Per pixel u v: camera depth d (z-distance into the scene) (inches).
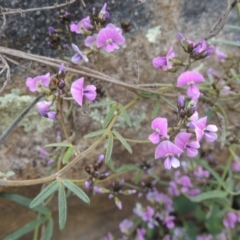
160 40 8.7
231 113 9.8
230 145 8.9
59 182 6.5
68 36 7.9
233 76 8.8
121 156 9.4
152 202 10.2
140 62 8.7
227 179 9.9
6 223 9.2
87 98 6.7
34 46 7.7
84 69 7.4
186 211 11.3
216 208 10.6
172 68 7.5
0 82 7.6
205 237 11.1
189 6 8.7
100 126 8.7
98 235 10.9
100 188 8.0
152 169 10.0
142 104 9.0
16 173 8.4
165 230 11.4
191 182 10.2
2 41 7.5
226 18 7.5
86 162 8.9
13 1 7.4
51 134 8.4
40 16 7.6
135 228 11.0
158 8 8.5
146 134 9.3
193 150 6.9
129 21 8.4
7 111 7.9
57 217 9.8
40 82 6.5
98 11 8.0
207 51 7.3
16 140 8.2
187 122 6.7
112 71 8.6
